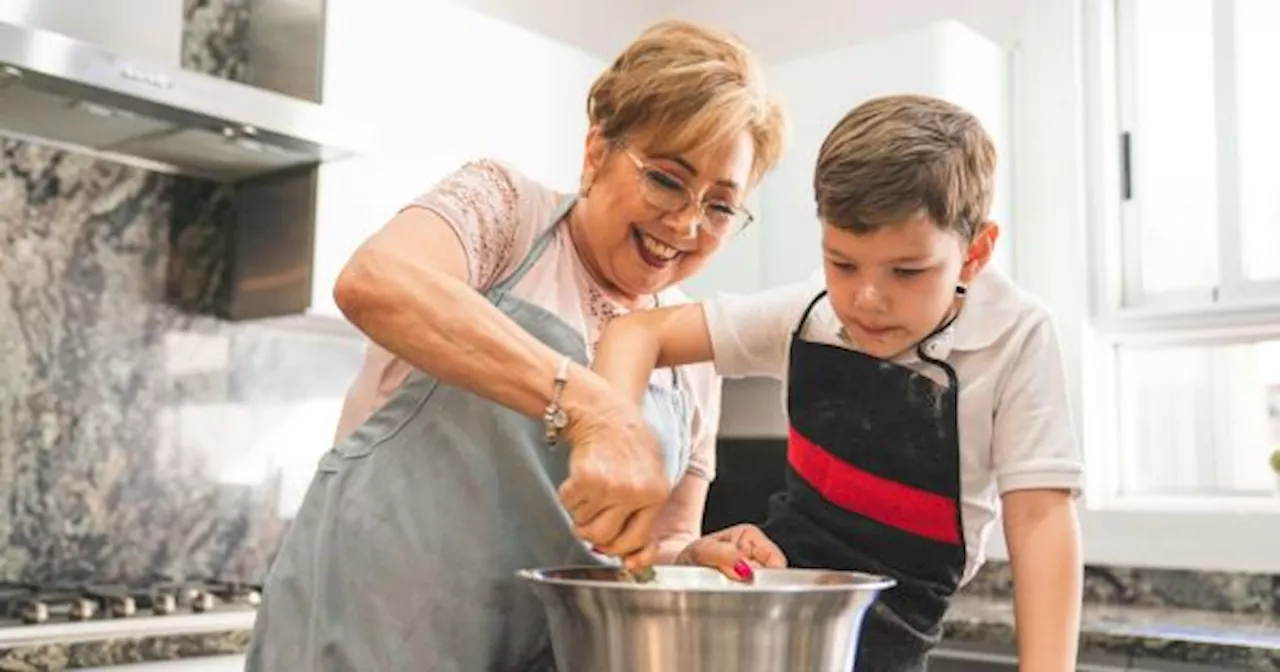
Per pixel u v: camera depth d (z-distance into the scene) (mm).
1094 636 1736
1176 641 1663
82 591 1916
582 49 2934
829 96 2359
